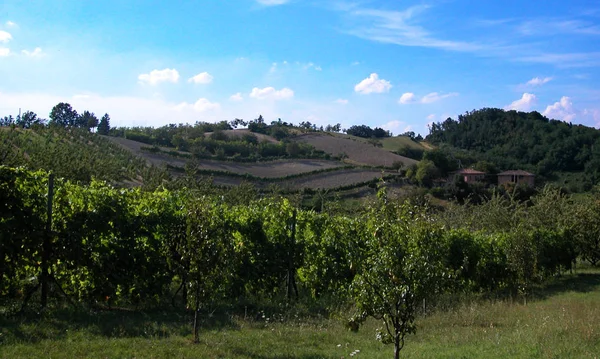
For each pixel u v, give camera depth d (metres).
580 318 10.19
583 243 25.36
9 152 22.25
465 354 7.55
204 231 7.20
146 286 9.46
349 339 8.41
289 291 11.86
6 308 7.81
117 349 6.52
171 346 6.90
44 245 8.45
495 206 27.98
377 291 6.01
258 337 7.96
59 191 8.80
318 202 33.31
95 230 8.95
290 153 66.25
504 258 17.98
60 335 7.01
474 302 13.36
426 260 6.02
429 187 50.97
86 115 75.06
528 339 8.48
